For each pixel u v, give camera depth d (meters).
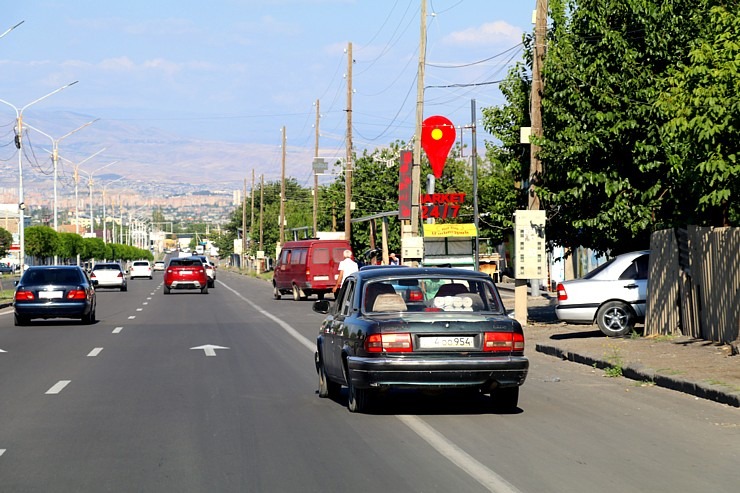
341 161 91.50
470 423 13.09
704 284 22.39
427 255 53.75
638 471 10.02
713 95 18.77
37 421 13.44
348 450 11.23
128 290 75.44
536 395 16.00
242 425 13.04
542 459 10.66
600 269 26.11
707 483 9.48
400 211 64.75
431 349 13.23
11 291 65.38
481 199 63.28
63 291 33.94
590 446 11.42
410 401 15.22
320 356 15.96
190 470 10.18
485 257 80.94
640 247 30.64
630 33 28.78
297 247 55.94
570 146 28.70
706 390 15.33
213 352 24.02
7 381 18.16
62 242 110.00
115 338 28.62
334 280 54.25
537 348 24.05
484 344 13.31
